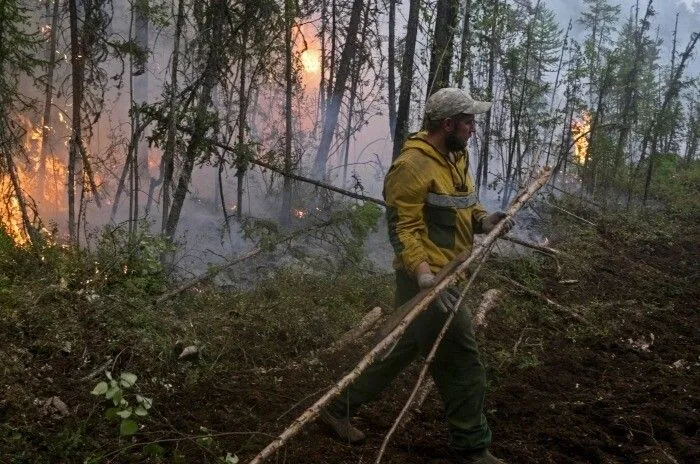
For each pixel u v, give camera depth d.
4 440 3.21
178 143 6.12
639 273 8.89
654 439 4.17
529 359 5.36
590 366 5.60
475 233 3.79
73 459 3.22
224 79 6.79
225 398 4.06
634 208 13.23
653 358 5.91
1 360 3.77
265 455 2.49
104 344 4.26
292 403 4.09
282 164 8.13
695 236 11.95
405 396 4.48
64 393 3.74
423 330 3.47
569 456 4.00
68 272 5.01
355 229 6.66
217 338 4.75
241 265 6.96
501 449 3.90
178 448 3.44
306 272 6.59
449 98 3.45
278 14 7.07
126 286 4.91
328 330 5.32
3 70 5.88
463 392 3.55
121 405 2.86
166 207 6.02
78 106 6.11
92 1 6.73
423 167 3.45
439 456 3.78
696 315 7.41
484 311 6.25
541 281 7.66
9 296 4.43
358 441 3.77
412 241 3.40
